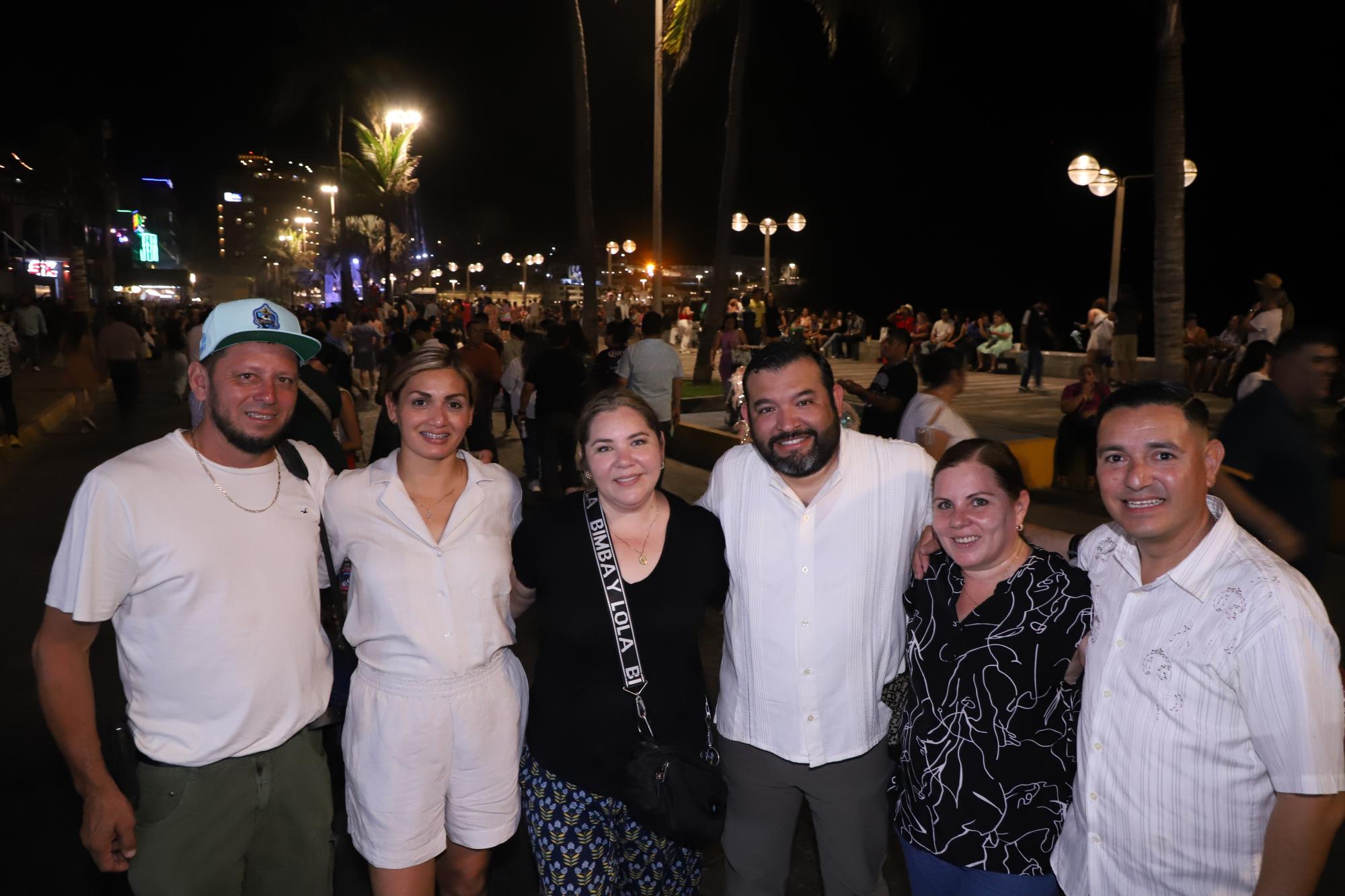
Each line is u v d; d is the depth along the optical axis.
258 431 2.36
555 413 8.75
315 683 2.54
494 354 10.78
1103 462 1.97
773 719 2.68
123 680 2.38
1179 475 1.87
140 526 2.27
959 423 5.30
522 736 2.89
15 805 3.90
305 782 2.55
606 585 2.61
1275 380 3.73
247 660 2.37
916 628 2.42
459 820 2.74
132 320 25.28
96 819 2.26
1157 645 1.91
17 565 7.23
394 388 2.64
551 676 2.72
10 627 5.90
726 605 2.83
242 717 2.37
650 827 2.53
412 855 2.63
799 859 3.71
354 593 2.71
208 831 2.38
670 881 2.88
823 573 2.63
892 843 3.87
